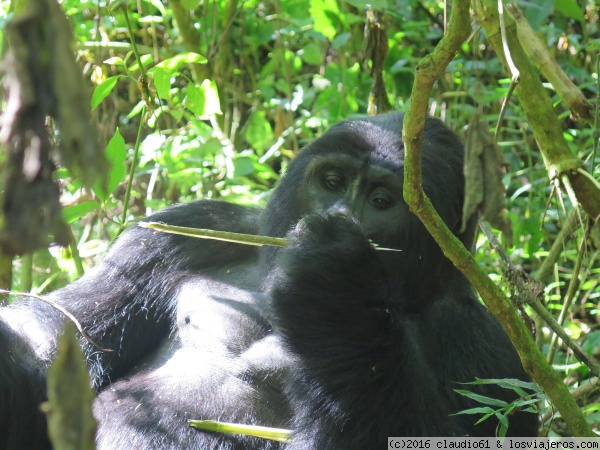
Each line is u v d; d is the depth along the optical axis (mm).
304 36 9312
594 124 5250
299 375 4070
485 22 4527
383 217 4500
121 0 5906
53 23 1065
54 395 1245
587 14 8281
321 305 3965
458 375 4754
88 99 1147
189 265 5121
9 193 1075
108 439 4246
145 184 9086
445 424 4129
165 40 9211
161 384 4469
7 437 4188
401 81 8758
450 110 8453
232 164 7676
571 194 4641
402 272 4562
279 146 8719
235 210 5434
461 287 5047
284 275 4016
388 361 4023
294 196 4719
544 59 5254
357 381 3980
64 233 1113
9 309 4855
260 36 9359
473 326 4957
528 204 7211
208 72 8445
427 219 3023
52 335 4711
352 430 3951
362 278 3998
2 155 1074
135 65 6156
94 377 4773
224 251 5145
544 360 3355
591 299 7906
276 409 4434
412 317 4766
